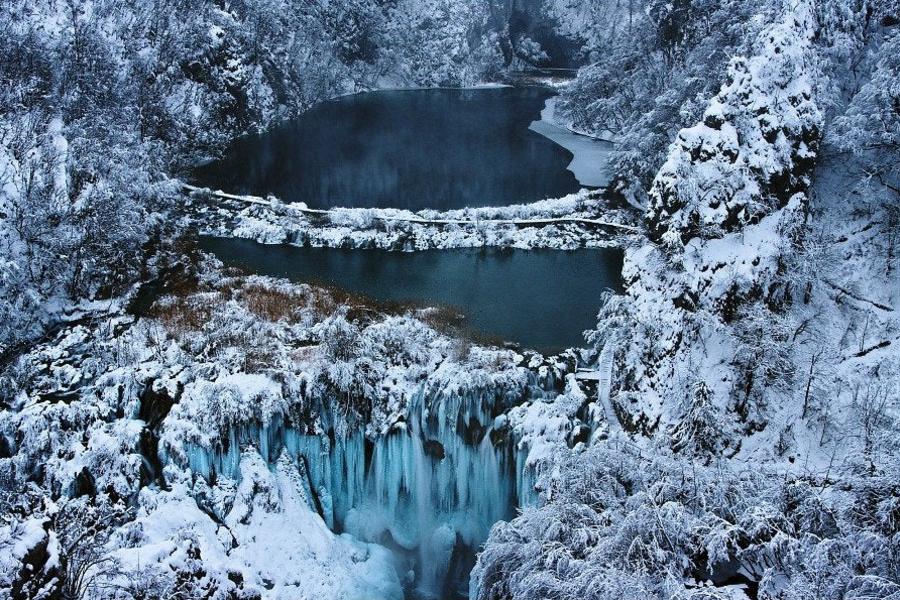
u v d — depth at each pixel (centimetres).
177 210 6162
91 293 4484
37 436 3319
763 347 3250
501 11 16388
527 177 7706
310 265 5434
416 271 5384
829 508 2508
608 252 5788
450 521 3700
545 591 2402
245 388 3522
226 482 3394
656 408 3428
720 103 3800
